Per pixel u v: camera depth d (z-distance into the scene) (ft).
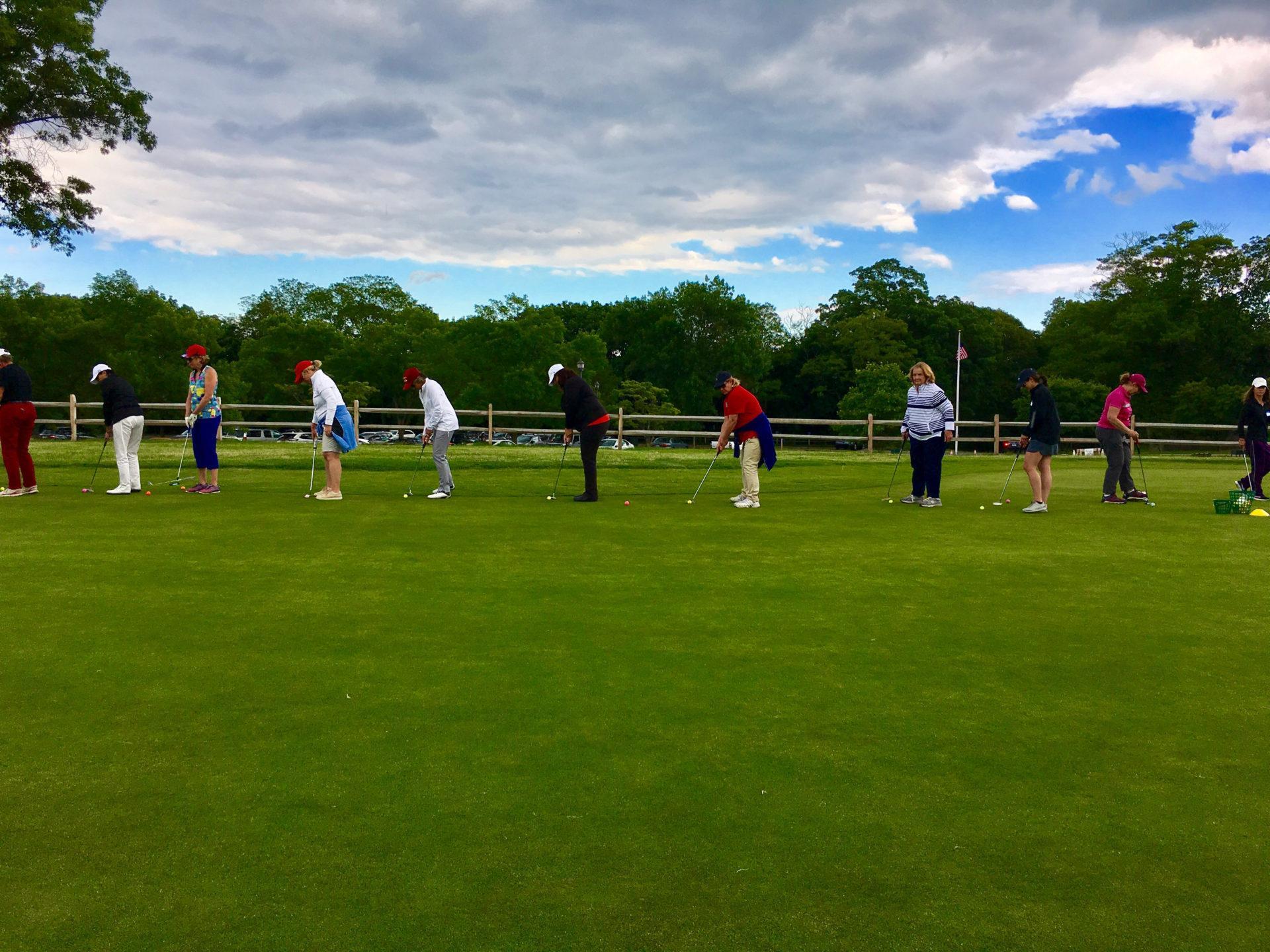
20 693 13.16
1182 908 8.16
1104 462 63.72
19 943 7.50
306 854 8.92
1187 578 21.89
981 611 18.52
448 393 199.93
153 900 8.13
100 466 47.19
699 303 222.69
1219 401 151.33
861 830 9.50
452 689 13.55
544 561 23.36
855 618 17.84
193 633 16.26
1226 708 13.08
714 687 13.78
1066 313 186.29
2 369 34.86
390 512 32.37
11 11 72.18
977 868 8.80
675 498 38.99
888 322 214.28
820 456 67.15
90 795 10.07
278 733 11.82
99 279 179.32
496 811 9.82
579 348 199.00
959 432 140.77
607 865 8.80
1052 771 10.94
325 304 224.74
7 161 75.25
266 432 142.31
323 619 17.28
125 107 78.28
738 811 9.89
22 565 22.02
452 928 7.79
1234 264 164.35
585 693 13.46
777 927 7.86
